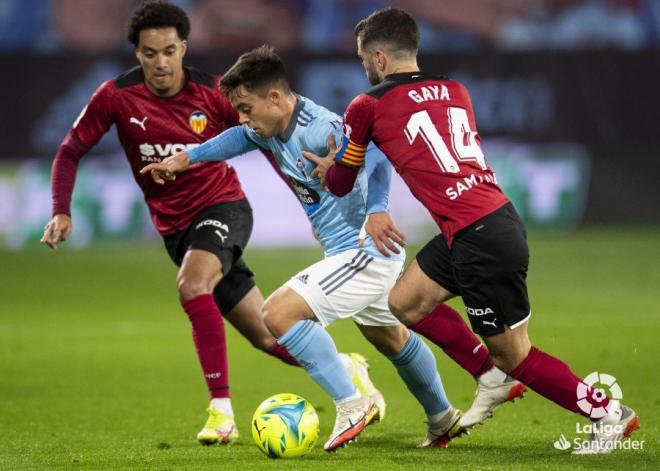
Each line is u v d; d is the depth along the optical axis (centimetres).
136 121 2312
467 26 7412
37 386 2959
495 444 1961
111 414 2489
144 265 6347
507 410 2444
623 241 7044
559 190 7538
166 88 2275
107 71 7194
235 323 2380
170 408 2586
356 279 1858
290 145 1888
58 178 2269
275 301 1841
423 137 1750
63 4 7144
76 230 7106
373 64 1859
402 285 1850
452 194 1725
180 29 2247
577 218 7569
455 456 1792
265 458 1803
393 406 2578
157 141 2323
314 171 1823
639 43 7525
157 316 4628
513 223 1728
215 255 2197
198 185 2308
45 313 4731
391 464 1694
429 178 1739
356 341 3912
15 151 7138
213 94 2336
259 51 1881
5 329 4266
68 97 7175
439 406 1938
